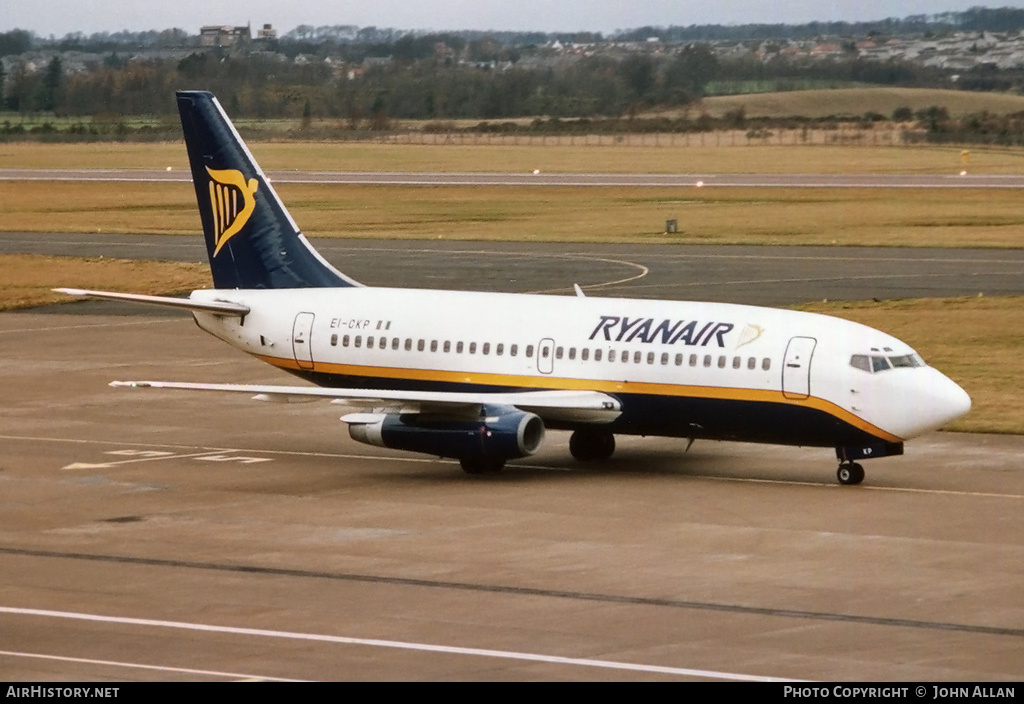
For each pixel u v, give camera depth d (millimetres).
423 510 112312
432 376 137000
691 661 74562
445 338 136500
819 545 100188
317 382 144625
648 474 127375
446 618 82562
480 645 77438
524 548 99500
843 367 119750
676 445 142000
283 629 80500
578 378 129625
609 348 128500
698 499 116000
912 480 123875
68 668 73500
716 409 124188
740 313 127000
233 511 112312
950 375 176000
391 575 92500
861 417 119125
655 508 112625
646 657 75250
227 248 151250
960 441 141875
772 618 82500
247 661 74688
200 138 150250
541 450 139750
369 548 99812
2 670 73125
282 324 144750
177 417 158250
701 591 88312
